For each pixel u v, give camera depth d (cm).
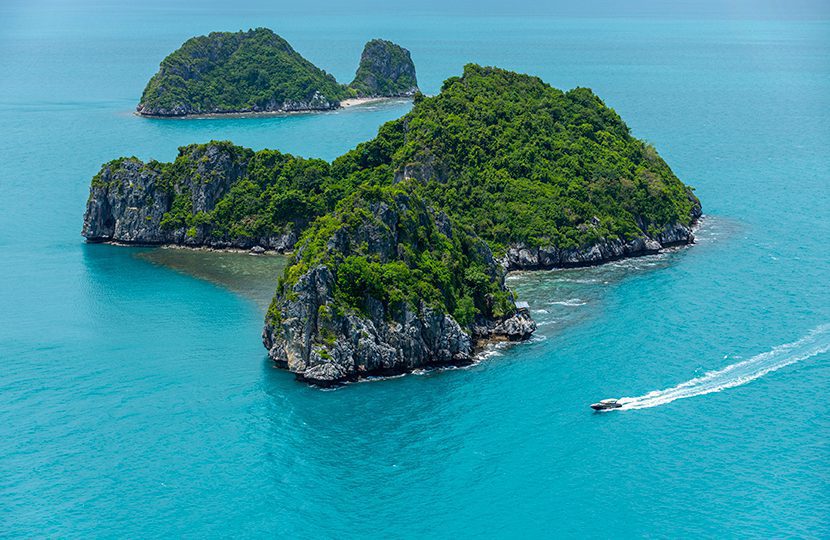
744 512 14425
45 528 14250
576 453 15988
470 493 15100
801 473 15275
